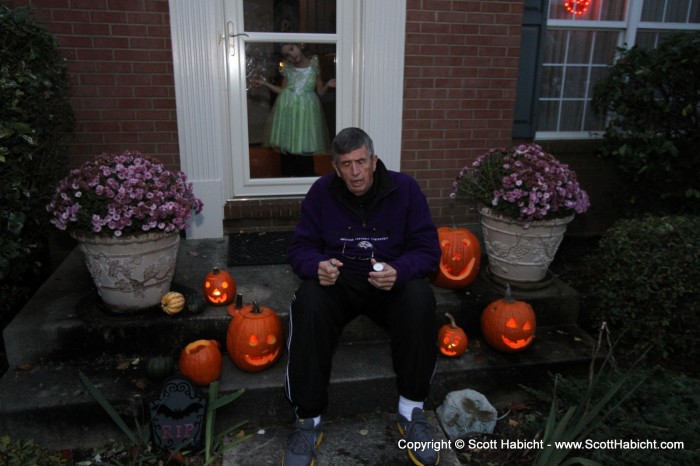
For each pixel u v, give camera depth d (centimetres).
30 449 226
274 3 379
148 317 274
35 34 268
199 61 356
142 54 354
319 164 418
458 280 311
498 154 318
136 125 364
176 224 263
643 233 314
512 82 409
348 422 263
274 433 255
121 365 269
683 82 381
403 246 250
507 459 249
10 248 252
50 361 269
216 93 365
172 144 372
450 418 262
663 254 300
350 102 406
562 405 263
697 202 418
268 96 398
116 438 250
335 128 412
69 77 334
